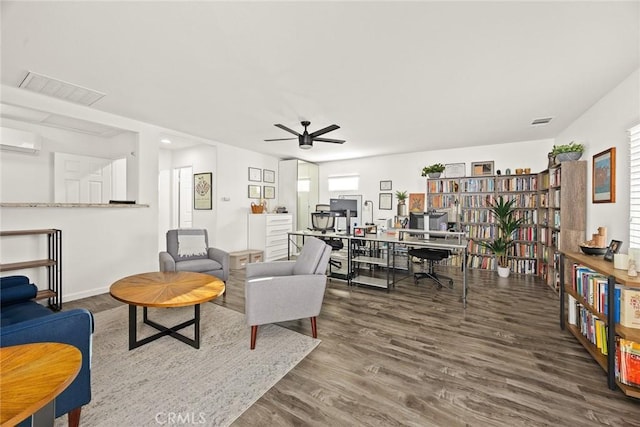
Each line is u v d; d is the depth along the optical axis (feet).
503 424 4.99
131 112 11.92
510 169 17.13
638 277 5.84
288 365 6.77
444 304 11.12
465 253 10.95
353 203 20.30
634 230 8.13
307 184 23.47
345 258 15.65
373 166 21.98
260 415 5.15
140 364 6.75
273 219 19.81
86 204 11.30
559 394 5.81
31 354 3.46
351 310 10.46
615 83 8.96
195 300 7.04
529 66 7.93
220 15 5.84
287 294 7.84
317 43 6.86
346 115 12.17
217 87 9.38
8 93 9.39
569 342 8.01
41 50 7.18
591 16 5.79
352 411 5.28
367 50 7.16
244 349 7.52
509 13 5.73
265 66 7.99
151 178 13.69
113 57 7.52
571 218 11.66
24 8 5.59
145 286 8.06
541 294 12.37
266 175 21.54
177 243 12.75
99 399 5.49
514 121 12.94
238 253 17.78
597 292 6.95
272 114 12.12
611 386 5.95
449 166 18.75
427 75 8.50
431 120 12.82
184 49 7.14
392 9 5.64
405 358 7.13
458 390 5.91
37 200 12.77
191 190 19.39
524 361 7.02
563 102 10.59
